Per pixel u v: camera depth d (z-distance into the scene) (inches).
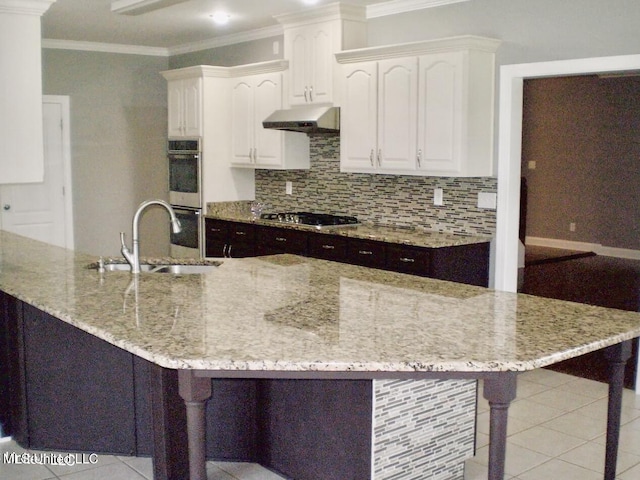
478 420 150.5
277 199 266.7
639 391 167.5
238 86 255.6
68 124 290.5
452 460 111.5
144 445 126.8
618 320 99.5
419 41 196.1
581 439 141.8
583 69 169.3
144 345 85.2
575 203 384.8
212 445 123.6
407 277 133.7
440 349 83.9
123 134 305.0
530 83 395.5
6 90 140.5
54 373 128.0
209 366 78.7
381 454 101.7
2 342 134.6
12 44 140.0
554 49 174.9
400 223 218.8
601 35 165.6
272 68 237.5
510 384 81.1
